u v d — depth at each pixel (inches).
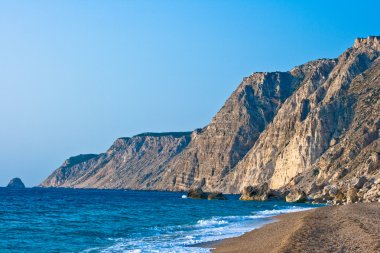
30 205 4409.5
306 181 6328.7
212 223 2357.3
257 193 6181.1
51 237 1812.3
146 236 1809.8
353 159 5812.0
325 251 1038.4
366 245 1087.6
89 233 1943.9
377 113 6491.1
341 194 4330.7
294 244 1144.8
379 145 5679.1
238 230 1955.0
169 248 1412.4
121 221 2566.4
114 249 1456.7
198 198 6929.1
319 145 7598.4
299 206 4370.1
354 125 7322.8
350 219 1723.7
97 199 6387.8
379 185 3737.7
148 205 4608.8
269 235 1608.0
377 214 1927.9
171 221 2564.0
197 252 1321.4
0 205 4315.9
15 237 1811.0
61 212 3344.0
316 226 1552.7
